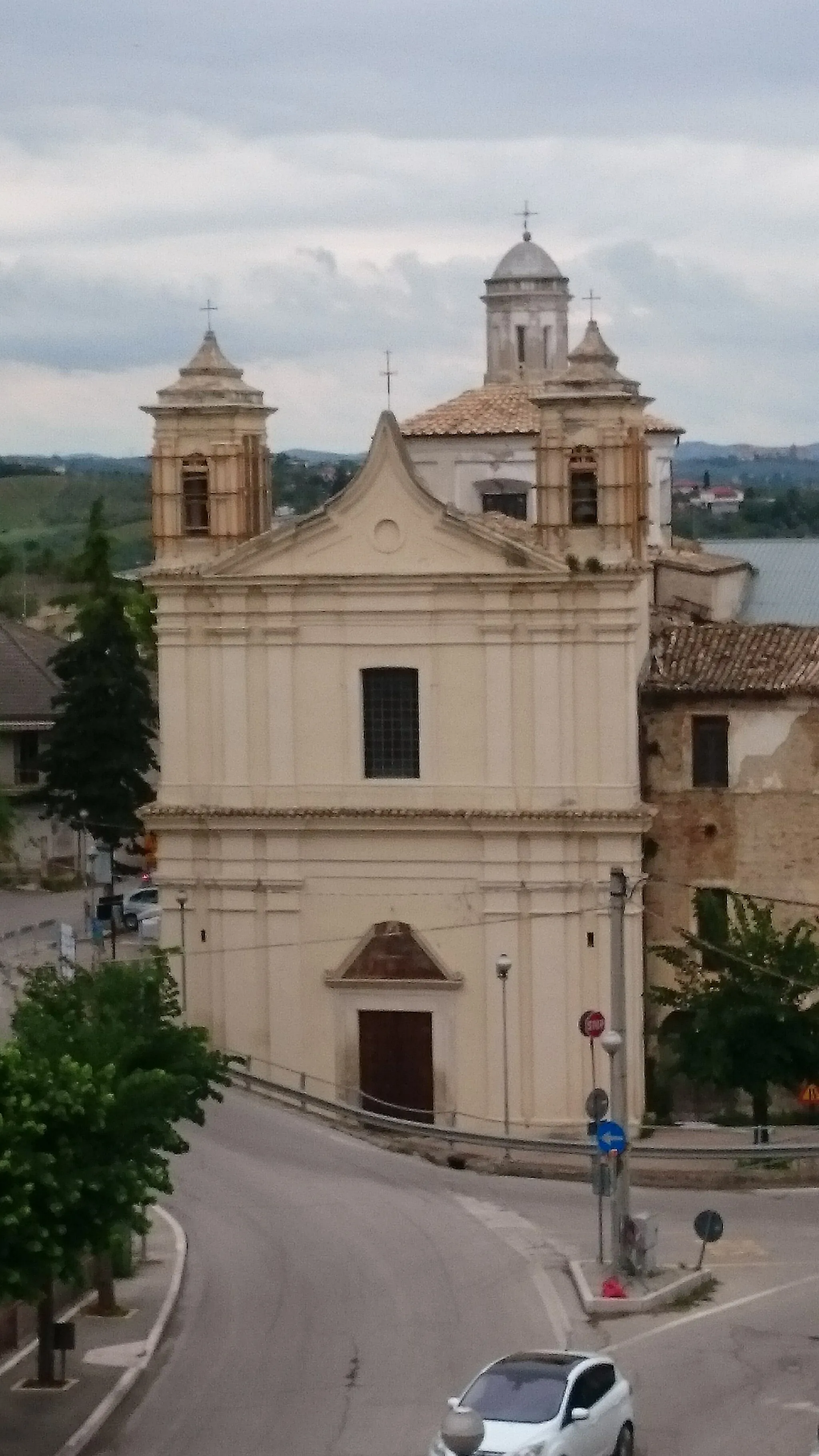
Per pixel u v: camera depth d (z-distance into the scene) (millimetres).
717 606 86312
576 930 73062
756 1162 68938
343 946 74688
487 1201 64938
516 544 72125
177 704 75312
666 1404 46562
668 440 91688
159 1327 52969
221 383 75438
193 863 75438
